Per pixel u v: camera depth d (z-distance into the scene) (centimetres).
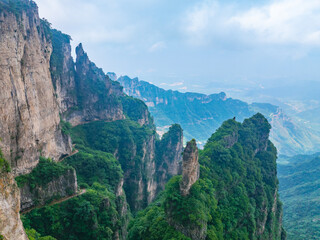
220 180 6975
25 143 5666
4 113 5038
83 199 6394
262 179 8994
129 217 9281
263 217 7556
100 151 10844
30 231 4809
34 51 6494
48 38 10275
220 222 5744
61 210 5912
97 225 6019
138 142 13375
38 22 8394
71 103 12731
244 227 6606
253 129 10188
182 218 5050
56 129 7731
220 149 7975
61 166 6425
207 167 7044
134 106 17825
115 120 14338
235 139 9306
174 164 15538
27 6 7125
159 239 5138
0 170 2416
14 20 5619
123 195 9794
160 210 6012
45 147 6850
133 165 12519
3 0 6750
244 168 8138
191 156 5191
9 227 2409
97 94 13662
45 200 5906
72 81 13012
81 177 8175
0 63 4981
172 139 15738
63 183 6300
